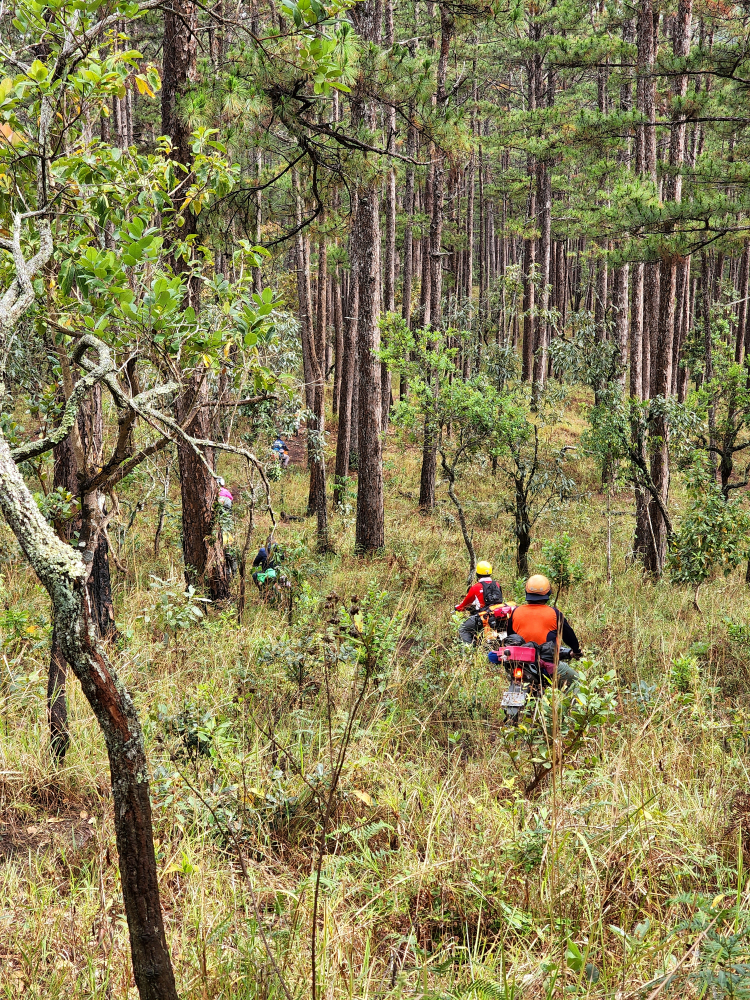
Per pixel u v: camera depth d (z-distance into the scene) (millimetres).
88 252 3377
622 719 5625
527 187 31344
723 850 4043
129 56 4051
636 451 12711
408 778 4949
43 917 3365
